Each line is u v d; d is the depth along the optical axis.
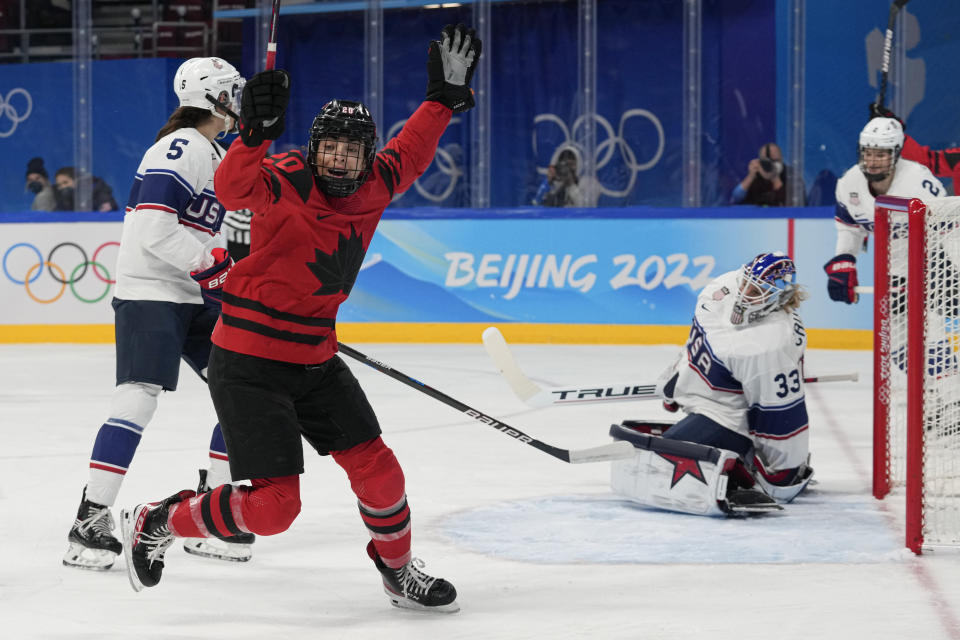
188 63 8.87
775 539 9.20
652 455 10.19
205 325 9.09
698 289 25.75
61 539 9.38
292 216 6.43
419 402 17.84
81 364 23.31
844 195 15.10
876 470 10.87
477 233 26.92
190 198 8.70
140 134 30.78
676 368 10.64
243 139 6.05
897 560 8.52
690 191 29.42
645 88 29.95
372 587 7.93
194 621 7.12
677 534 9.41
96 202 30.20
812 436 14.59
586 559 8.62
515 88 30.62
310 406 7.02
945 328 9.45
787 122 29.00
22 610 7.36
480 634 6.81
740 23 29.23
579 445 13.98
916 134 29.19
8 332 27.83
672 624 6.94
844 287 15.27
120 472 8.52
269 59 6.30
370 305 27.45
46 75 30.50
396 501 7.14
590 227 26.34
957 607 7.24
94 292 27.42
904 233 11.38
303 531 9.59
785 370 9.89
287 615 7.25
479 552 8.87
